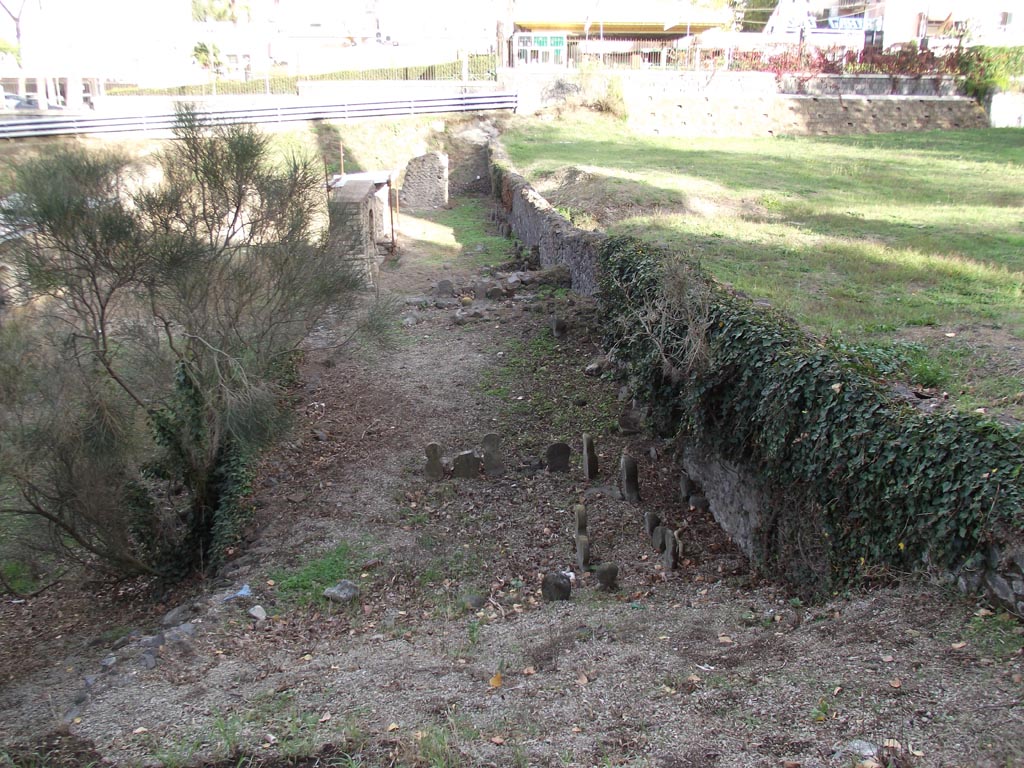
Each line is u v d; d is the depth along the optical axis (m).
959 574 5.29
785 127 33.06
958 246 14.12
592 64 34.34
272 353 10.51
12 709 6.47
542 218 18.80
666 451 10.28
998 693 4.36
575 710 5.06
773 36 42.66
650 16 39.34
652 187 19.84
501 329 15.19
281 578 8.39
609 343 12.17
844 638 5.37
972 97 34.75
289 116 31.42
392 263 19.97
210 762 4.91
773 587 7.11
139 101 36.12
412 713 5.30
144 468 10.03
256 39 53.41
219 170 9.32
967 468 5.26
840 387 6.37
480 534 9.12
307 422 12.05
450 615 7.45
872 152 26.23
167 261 8.64
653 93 33.62
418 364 13.99
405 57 45.59
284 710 5.58
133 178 9.32
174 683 6.39
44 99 42.78
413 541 9.02
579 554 8.20
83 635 9.05
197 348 9.53
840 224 16.16
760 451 7.46
